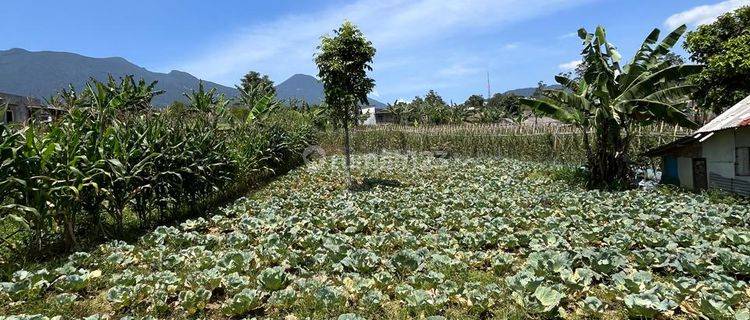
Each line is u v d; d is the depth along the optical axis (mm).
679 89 11523
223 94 18734
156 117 9398
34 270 5957
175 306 4691
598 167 12992
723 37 15953
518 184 13375
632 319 4223
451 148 26188
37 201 6301
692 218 7844
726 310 4031
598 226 7516
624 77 12539
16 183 6145
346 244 6609
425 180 15141
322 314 4461
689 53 16781
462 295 4621
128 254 6641
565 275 4883
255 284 5152
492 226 7477
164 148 9062
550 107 13164
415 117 53750
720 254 5445
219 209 10195
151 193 8633
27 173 6270
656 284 4621
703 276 5117
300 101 35750
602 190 12469
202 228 8695
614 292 4523
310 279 5293
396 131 30594
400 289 4824
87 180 7039
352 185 14148
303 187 14336
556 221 7789
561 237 6613
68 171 6711
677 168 12406
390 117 72312
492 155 23516
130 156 8023
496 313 4379
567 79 13797
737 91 14727
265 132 16734
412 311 4430
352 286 5012
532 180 14336
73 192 6816
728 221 7789
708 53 16234
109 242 7129
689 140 11555
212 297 5004
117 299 4652
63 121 7785
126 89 16078
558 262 5148
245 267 5660
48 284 5152
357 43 13484
